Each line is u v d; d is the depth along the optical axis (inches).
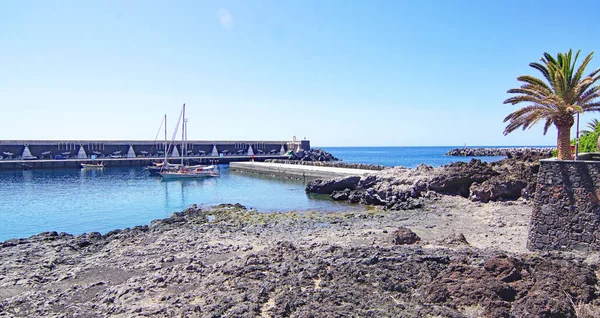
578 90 780.0
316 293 529.3
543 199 743.1
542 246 738.8
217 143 5162.4
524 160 1663.4
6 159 3836.1
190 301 550.0
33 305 591.5
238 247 880.9
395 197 1513.3
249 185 2459.4
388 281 549.6
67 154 4192.9
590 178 688.4
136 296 591.8
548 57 851.4
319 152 5177.2
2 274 750.5
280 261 685.3
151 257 827.4
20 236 1213.7
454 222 1106.1
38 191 2241.6
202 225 1190.9
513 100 852.6
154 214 1556.3
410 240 819.4
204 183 2608.3
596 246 671.8
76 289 655.1
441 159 5974.4
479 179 1427.2
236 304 518.9
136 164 4133.9
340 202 1685.5
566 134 828.6
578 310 454.0
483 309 458.6
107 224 1381.6
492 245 817.5
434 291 502.9
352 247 723.4
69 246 954.1
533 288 491.2
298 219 1262.3
